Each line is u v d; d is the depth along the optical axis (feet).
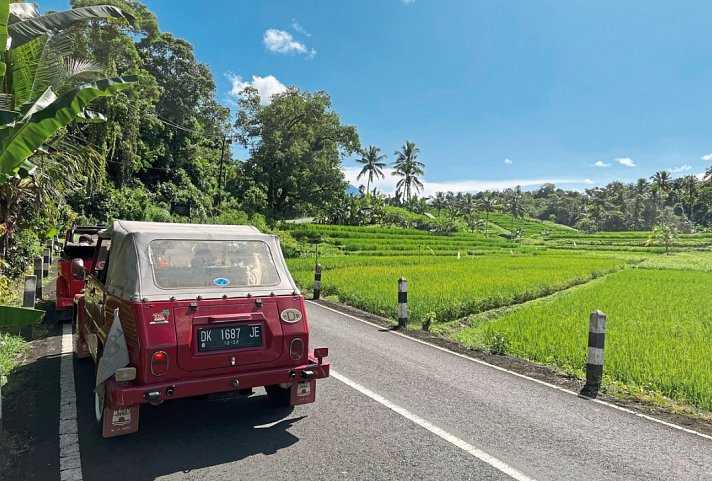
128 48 111.45
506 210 466.29
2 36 14.84
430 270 72.90
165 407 16.55
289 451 13.33
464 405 17.29
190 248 15.01
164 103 161.48
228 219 153.58
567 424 15.74
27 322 12.98
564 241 289.53
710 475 12.41
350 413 16.20
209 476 11.90
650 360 23.08
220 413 16.07
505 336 27.17
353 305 41.47
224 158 207.10
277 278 15.80
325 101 204.13
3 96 17.35
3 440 13.51
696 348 26.07
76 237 32.27
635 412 17.03
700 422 16.22
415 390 18.80
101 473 11.96
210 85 174.60
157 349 12.64
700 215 372.58
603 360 20.94
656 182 412.16
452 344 27.71
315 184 198.29
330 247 144.25
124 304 13.60
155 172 154.71
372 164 291.58
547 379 21.01
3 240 34.88
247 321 14.16
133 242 14.48
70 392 17.57
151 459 12.73
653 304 45.06
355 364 22.34
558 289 62.64
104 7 18.51
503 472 12.39
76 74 24.81
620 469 12.67
